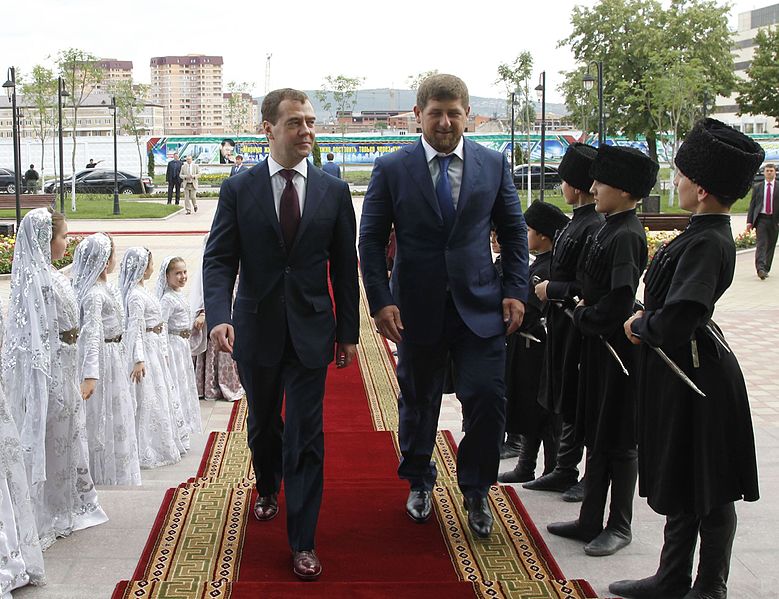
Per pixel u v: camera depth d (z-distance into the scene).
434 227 4.21
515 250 4.37
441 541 4.16
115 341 5.61
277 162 4.06
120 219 26.50
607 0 35.81
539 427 5.26
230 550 4.03
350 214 4.20
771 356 9.41
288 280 4.02
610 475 4.20
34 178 35.12
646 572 3.91
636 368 4.02
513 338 5.23
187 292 12.70
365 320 11.96
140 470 6.25
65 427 4.36
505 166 4.39
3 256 15.02
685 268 3.36
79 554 4.12
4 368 4.32
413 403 4.44
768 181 14.48
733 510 3.49
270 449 4.33
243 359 4.07
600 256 4.07
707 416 3.38
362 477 5.53
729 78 36.78
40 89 36.25
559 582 3.54
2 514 3.59
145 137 48.44
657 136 37.12
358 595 3.43
